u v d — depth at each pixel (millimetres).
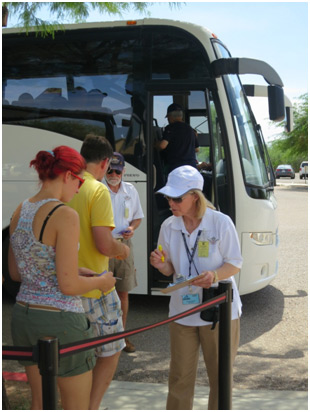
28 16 5227
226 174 6336
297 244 11680
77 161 2834
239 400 4082
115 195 5109
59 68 6730
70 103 6703
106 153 3693
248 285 6391
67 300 2781
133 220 5281
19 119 6828
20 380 4500
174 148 6441
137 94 6504
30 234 2719
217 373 3279
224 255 3266
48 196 2803
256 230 6410
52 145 6746
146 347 5539
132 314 6633
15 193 6840
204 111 6410
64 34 6668
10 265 3035
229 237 3234
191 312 2961
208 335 3238
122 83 6562
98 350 3561
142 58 6484
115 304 3604
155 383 4609
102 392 3576
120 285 5098
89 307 3529
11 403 3986
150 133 6469
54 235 2697
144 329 2703
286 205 21250
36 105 6789
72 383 2900
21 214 2791
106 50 6590
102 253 3477
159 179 6508
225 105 6293
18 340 2811
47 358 2262
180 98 6418
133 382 4508
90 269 3531
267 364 5043
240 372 4852
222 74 6207
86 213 3475
